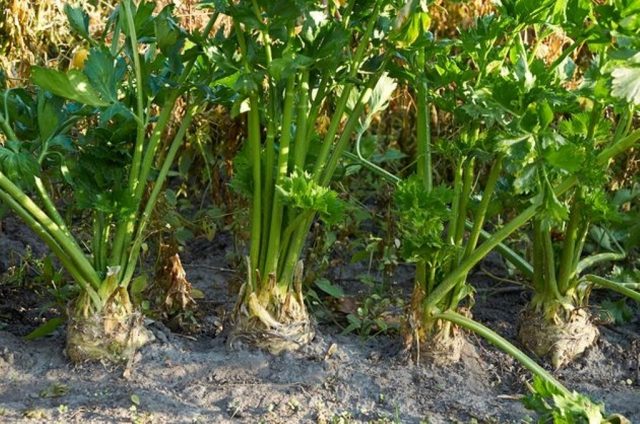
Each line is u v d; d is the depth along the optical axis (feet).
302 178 13.03
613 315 15.88
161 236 16.51
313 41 13.39
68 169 13.84
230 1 13.08
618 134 14.46
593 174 13.42
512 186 14.46
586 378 14.51
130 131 13.73
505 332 15.58
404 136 19.47
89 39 13.73
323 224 17.21
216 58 13.28
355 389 13.46
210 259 17.98
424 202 13.33
